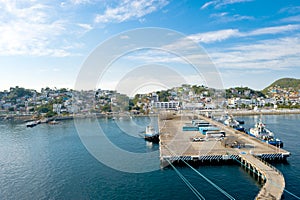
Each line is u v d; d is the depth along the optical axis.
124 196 36.91
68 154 62.09
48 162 55.75
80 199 36.31
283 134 85.44
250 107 193.25
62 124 130.25
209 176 44.53
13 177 46.47
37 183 43.00
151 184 41.09
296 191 37.81
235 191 38.28
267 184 36.66
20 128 119.06
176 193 37.72
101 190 39.09
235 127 90.31
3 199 37.16
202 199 35.66
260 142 63.41
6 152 67.50
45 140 83.88
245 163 48.69
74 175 46.22
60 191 39.31
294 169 47.75
